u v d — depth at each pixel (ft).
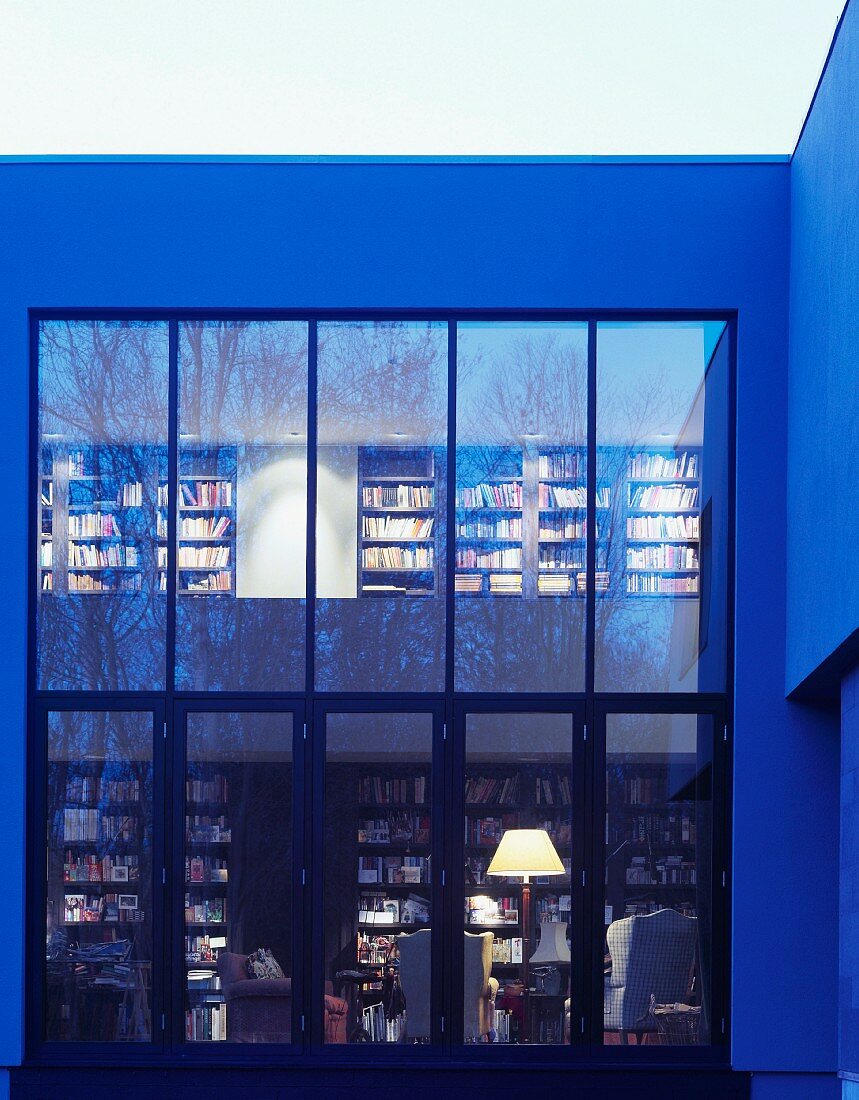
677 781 26.78
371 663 27.02
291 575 27.30
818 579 23.63
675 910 26.50
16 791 26.53
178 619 27.22
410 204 27.73
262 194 27.76
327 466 27.58
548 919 26.45
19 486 27.22
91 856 26.66
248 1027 26.25
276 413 27.73
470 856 26.58
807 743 26.63
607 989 26.30
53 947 26.48
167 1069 26.08
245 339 27.91
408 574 27.27
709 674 27.04
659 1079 25.96
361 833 26.66
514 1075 25.95
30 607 27.20
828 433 23.03
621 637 27.09
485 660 27.02
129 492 27.58
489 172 27.78
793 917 26.25
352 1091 25.98
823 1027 25.99
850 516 20.97
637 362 27.78
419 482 27.50
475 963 26.32
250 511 27.50
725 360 27.84
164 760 26.84
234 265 27.61
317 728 26.89
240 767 26.84
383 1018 26.25
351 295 27.50
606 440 27.63
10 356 27.45
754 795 26.55
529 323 27.91
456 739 26.84
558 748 26.81
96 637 27.17
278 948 26.43
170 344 27.86
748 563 27.04
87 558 27.40
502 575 27.25
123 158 27.76
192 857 26.63
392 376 27.78
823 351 23.67
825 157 23.79
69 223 27.73
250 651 27.09
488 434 27.63
